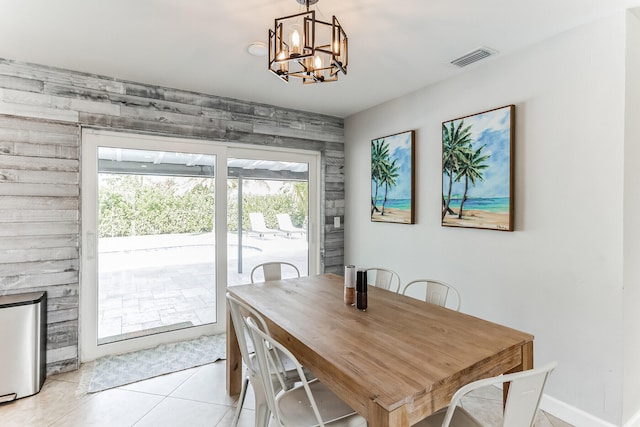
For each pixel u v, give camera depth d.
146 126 2.97
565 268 2.09
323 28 2.03
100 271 2.91
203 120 3.24
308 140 3.87
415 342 1.46
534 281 2.25
